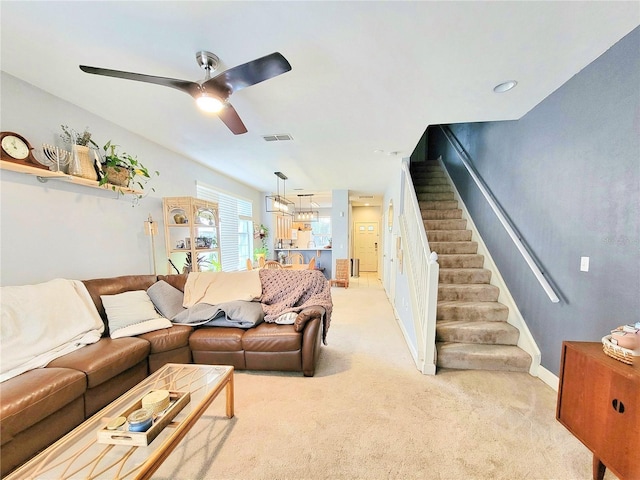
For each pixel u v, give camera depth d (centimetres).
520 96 217
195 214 349
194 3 125
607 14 133
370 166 432
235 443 162
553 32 145
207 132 294
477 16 133
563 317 210
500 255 310
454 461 149
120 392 195
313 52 161
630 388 116
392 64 172
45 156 212
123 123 272
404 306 353
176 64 177
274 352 242
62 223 228
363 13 131
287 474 141
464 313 291
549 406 196
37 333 174
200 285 296
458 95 213
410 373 246
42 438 143
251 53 163
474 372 246
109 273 272
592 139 180
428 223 413
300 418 184
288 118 254
